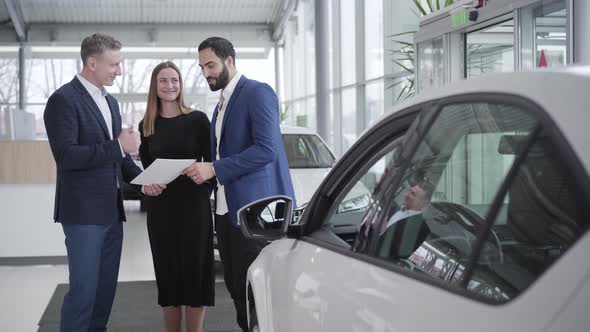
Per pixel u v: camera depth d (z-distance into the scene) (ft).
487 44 19.01
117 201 12.91
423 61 21.76
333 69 51.47
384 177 5.36
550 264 3.17
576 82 3.44
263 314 7.73
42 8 69.41
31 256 26.13
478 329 3.34
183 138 12.89
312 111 61.26
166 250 12.80
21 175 25.75
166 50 78.13
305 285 6.12
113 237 13.07
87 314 12.40
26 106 74.54
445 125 4.51
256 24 76.38
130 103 78.48
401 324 4.07
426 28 21.44
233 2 70.44
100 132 12.42
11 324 17.13
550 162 3.34
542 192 3.37
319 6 49.37
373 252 5.07
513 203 3.63
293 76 70.44
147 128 13.02
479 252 3.78
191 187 12.74
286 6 67.82
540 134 3.46
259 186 11.96
